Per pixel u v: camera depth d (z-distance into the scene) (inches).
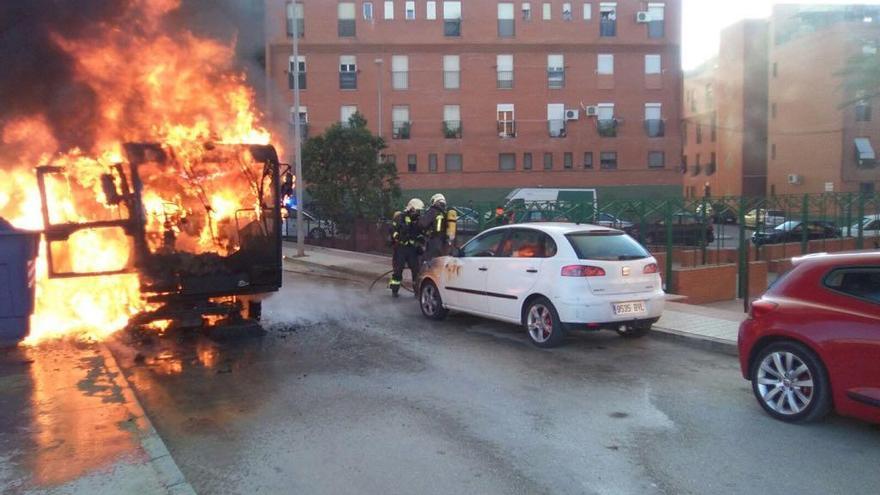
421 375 273.1
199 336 346.6
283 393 248.5
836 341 198.8
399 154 1576.0
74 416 207.8
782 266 609.9
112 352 312.0
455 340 339.9
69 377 251.6
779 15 1748.3
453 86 1579.7
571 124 1603.1
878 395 189.2
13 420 204.2
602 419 219.3
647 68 1610.5
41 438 189.8
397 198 945.5
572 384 260.4
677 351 316.2
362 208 891.4
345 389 253.1
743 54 1829.5
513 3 1579.7
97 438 189.9
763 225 616.4
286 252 840.3
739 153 1840.6
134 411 212.7
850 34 1583.4
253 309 380.2
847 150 1600.6
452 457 187.6
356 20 1546.5
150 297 325.7
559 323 311.6
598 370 281.4
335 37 1541.6
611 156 1614.2
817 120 1659.7
